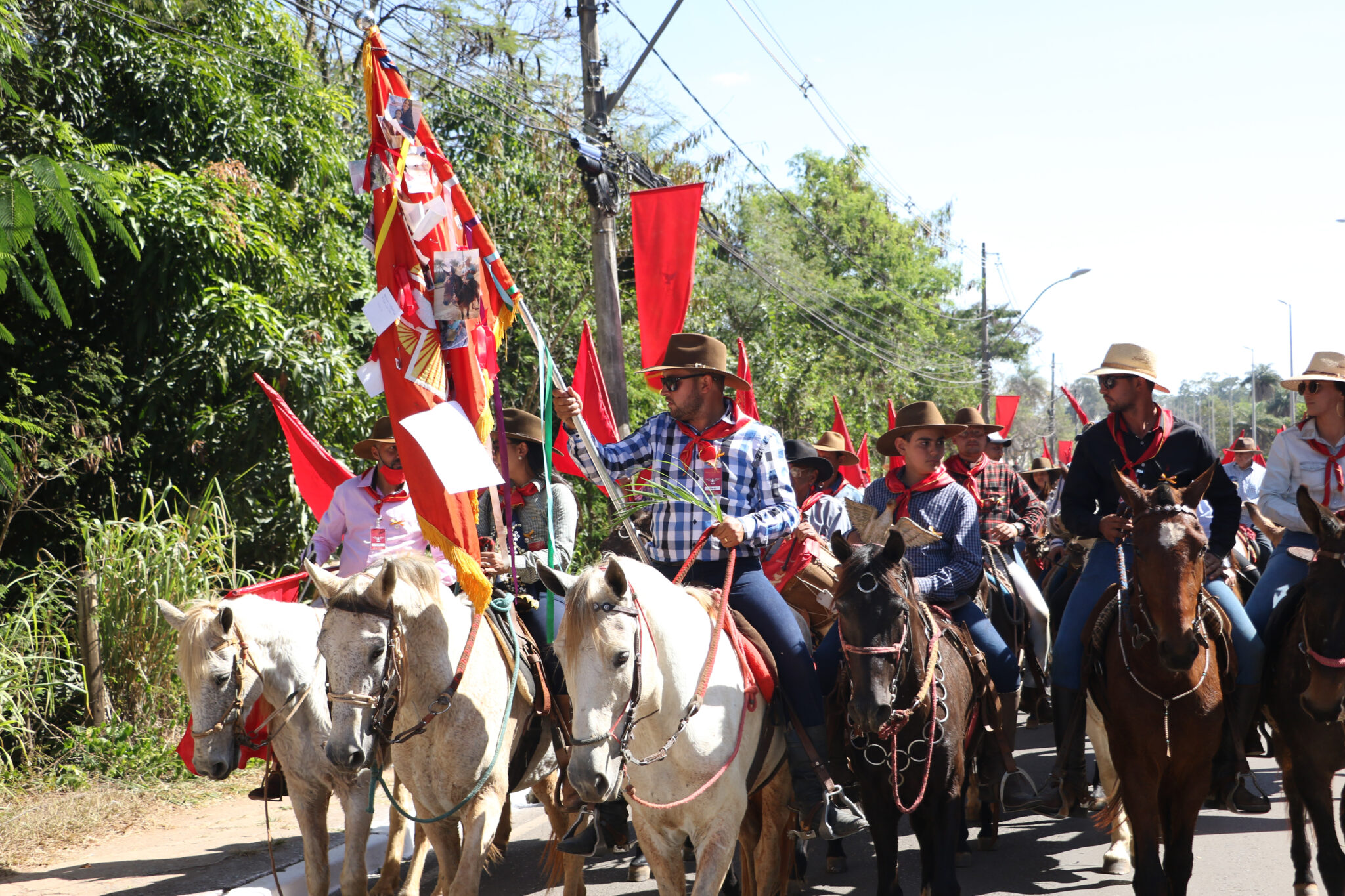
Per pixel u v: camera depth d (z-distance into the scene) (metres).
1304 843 5.81
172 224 10.58
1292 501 5.94
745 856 5.48
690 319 21.50
